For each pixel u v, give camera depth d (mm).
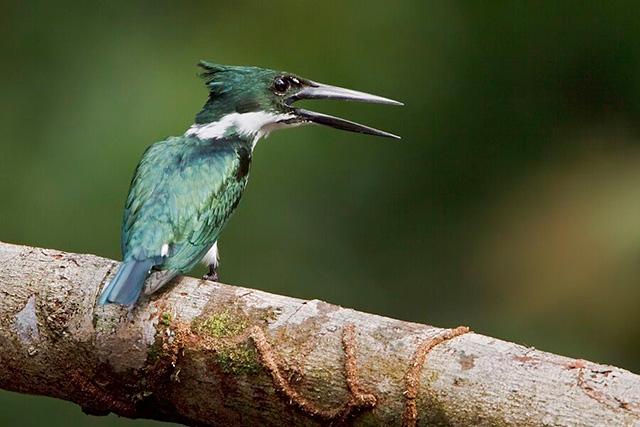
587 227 12375
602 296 12180
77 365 6102
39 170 11664
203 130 8344
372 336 5602
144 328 5938
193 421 6074
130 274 6160
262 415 5785
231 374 5762
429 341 5523
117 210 11555
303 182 12141
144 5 12445
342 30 12547
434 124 12602
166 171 7523
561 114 12805
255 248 12016
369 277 12281
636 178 12547
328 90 8820
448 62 12688
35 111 11938
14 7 12336
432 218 12492
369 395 5492
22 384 6340
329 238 12164
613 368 5242
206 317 5898
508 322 12305
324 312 5773
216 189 7594
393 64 12555
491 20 12719
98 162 11625
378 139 12406
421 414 5426
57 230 11484
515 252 12508
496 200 12633
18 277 6270
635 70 12828
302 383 5633
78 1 12438
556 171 12680
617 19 12695
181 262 7109
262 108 8531
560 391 5203
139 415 6195
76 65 12125
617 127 12797
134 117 11773
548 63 12734
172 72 11977
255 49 12305
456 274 12500
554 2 12727
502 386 5297
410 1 12656
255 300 5926
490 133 12648
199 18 12414
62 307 6117
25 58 12180
